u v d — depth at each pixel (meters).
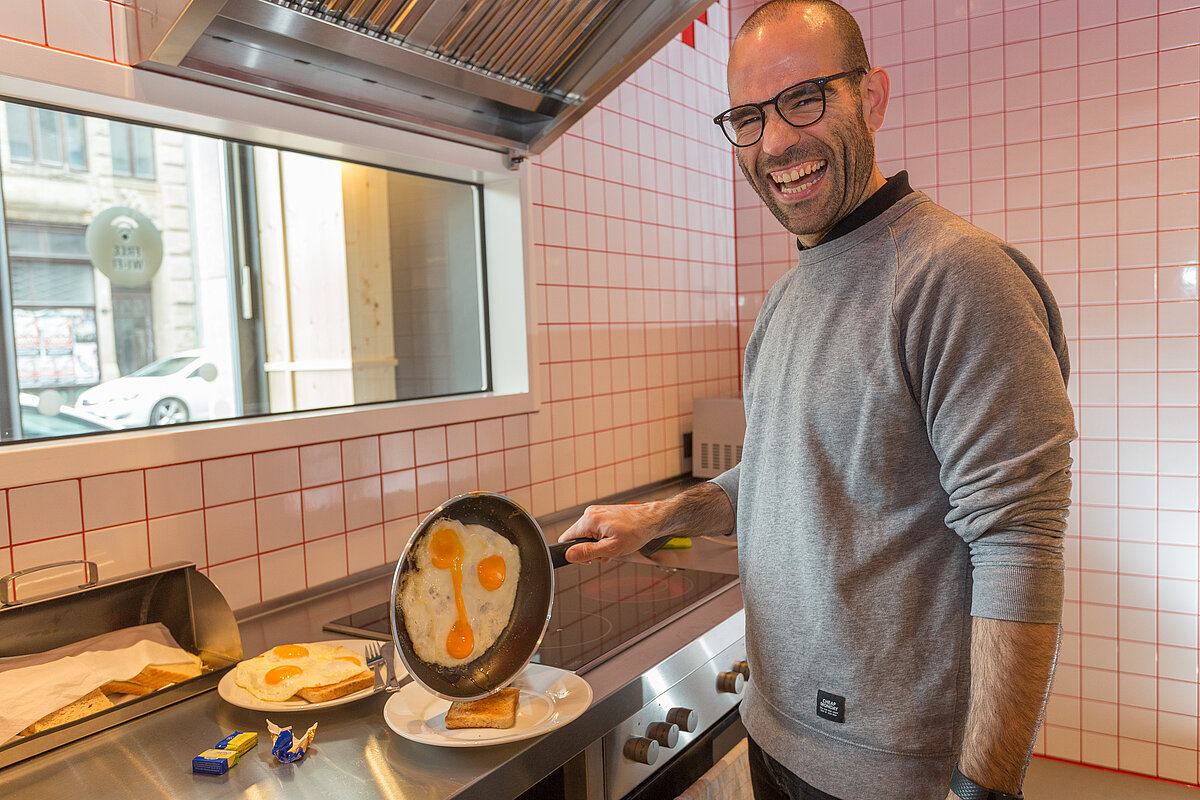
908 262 0.90
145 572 1.19
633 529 1.13
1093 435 2.46
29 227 1.49
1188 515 2.35
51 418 1.49
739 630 1.51
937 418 0.85
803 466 0.96
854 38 0.94
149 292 1.69
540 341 2.08
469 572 1.06
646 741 1.18
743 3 2.99
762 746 1.03
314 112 1.47
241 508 1.42
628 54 1.59
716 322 2.93
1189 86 2.28
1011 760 0.79
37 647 1.06
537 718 1.03
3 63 1.09
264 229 1.84
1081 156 2.43
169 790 0.90
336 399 1.90
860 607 0.92
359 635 1.33
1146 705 2.43
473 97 1.66
